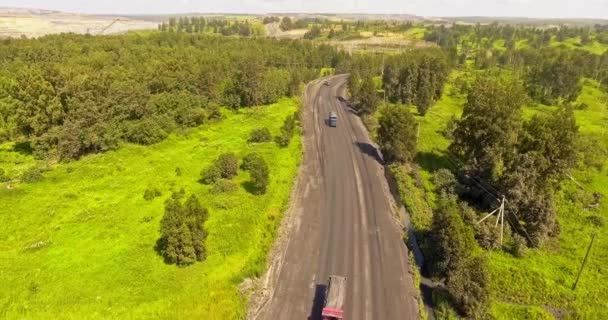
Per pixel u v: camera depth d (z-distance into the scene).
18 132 88.69
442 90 129.62
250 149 84.31
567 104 109.75
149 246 51.81
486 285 43.47
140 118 95.50
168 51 156.25
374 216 61.91
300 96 136.62
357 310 43.69
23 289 44.12
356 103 122.94
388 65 141.38
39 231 55.53
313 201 65.50
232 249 51.34
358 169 78.00
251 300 44.62
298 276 48.44
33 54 141.12
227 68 138.38
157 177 72.31
